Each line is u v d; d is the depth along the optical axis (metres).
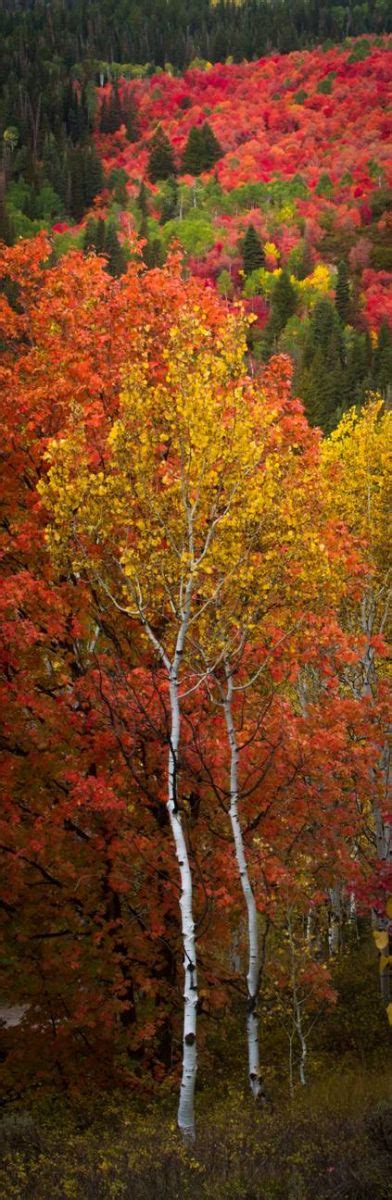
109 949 13.55
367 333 165.25
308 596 11.95
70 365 13.89
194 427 10.41
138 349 13.30
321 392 107.62
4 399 13.94
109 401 13.95
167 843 13.40
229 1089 12.97
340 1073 15.15
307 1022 19.03
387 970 19.39
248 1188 7.51
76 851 13.89
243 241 198.62
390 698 15.91
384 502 19.77
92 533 10.95
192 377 10.45
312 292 185.12
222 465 10.65
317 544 11.59
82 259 15.13
